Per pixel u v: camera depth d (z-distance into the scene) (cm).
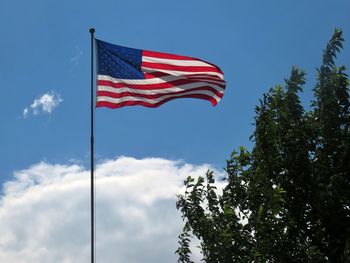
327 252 1783
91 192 1781
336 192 1725
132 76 2014
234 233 1842
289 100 1886
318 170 1797
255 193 1833
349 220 1755
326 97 1814
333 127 1812
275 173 1841
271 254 1728
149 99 2014
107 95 1991
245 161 1966
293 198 1816
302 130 1855
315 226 1795
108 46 2022
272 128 1864
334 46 1838
